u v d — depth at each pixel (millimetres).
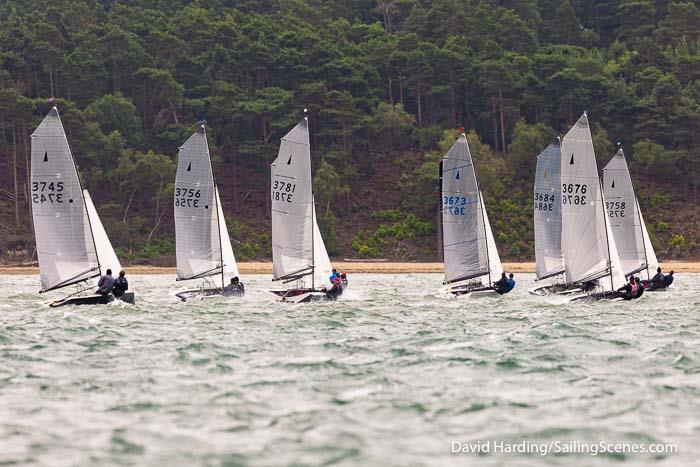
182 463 75438
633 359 120938
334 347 133625
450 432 84062
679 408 92438
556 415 89875
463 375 109750
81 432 84500
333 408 92812
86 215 196625
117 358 124000
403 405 93812
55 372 113125
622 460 76000
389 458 76312
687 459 76125
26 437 82938
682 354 123812
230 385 103938
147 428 85625
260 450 78625
